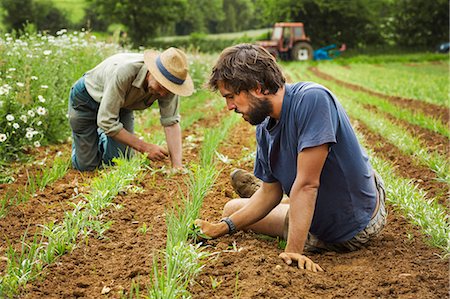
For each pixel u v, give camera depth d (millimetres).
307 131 3346
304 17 57062
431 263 3697
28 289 3436
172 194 5336
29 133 6781
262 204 3922
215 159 6535
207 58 19406
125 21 53156
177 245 3529
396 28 56406
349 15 55188
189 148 7523
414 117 10266
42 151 7535
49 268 3729
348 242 3914
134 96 5734
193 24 85125
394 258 3801
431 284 3336
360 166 3621
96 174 6238
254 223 4117
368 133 9234
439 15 54594
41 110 7125
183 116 11438
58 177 6020
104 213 4668
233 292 3268
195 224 3998
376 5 56938
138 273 3580
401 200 4875
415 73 28359
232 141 8328
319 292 3254
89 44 10859
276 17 57594
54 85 8336
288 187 3715
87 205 4660
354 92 16672
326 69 32625
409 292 3234
